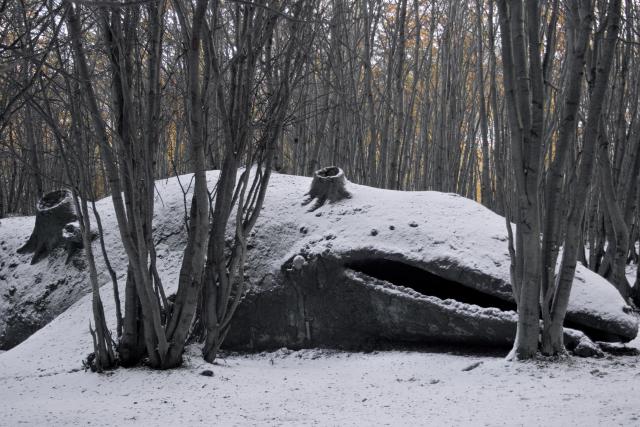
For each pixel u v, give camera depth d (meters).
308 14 6.68
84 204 6.55
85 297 9.50
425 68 19.73
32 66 5.98
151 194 6.48
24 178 21.95
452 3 17.36
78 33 5.74
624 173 11.91
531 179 5.89
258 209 7.05
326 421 4.33
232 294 8.26
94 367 6.55
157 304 6.26
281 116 6.90
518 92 5.90
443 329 7.16
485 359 6.59
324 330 7.88
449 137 16.19
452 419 4.23
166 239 9.55
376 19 14.51
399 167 14.68
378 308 7.56
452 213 8.38
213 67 6.26
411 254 7.66
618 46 11.79
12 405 5.40
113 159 6.18
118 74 6.38
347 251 7.86
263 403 5.06
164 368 6.38
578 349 6.34
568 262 6.11
